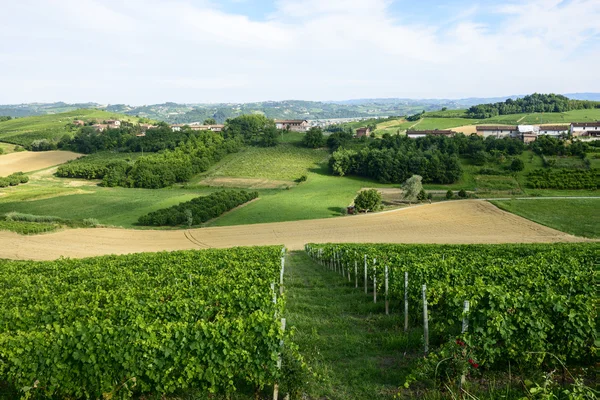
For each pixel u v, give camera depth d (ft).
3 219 203.31
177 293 52.70
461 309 37.27
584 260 82.84
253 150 416.67
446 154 303.68
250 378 32.42
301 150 407.85
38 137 519.19
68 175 360.07
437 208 219.61
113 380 32.27
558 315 33.24
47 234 178.40
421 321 48.88
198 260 84.12
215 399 32.86
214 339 32.68
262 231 193.06
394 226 191.11
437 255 81.05
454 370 31.45
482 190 263.70
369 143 398.42
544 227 177.17
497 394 29.94
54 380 31.86
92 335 32.91
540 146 317.63
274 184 318.04
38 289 61.67
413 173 295.28
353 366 38.42
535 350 32.17
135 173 333.62
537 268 61.36
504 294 36.68
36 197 274.16
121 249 158.81
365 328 50.16
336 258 99.71
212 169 368.27
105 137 459.73
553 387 30.19
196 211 224.94
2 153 439.22
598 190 243.19
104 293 53.98
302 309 60.44
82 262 91.71
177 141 433.07
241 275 62.90
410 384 33.76
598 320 34.45
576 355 33.37
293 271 102.22
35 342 32.78
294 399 32.58
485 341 32.32
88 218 226.38
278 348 32.73
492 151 317.22
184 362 32.24
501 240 158.92
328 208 239.09
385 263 66.64
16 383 32.04
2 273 80.18
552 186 255.50
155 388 32.48
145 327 34.71
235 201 252.83
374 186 295.48
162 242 173.47
